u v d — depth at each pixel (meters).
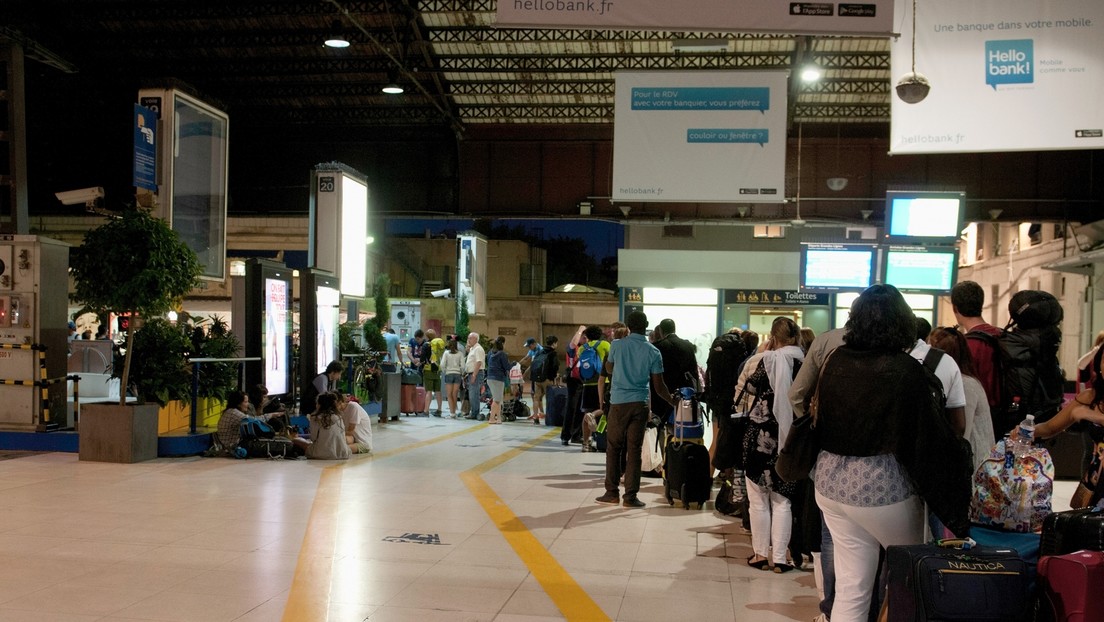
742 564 6.36
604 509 8.40
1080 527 3.73
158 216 13.26
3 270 11.36
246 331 12.87
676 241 27.11
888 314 3.70
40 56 13.64
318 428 11.40
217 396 12.55
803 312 23.50
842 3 8.44
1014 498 4.30
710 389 8.41
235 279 13.25
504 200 25.44
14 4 21.05
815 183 24.70
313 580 5.66
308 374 14.10
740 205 25.00
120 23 21.84
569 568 6.14
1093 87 11.16
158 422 11.28
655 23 8.51
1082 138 11.15
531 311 43.50
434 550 6.55
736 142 14.60
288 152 26.17
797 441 3.92
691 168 14.65
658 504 8.73
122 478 9.43
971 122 11.32
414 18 20.31
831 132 24.92
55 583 5.47
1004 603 3.46
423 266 46.56
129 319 10.69
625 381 8.59
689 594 5.56
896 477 3.61
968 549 3.61
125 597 5.21
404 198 25.88
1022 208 23.81
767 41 20.91
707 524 7.76
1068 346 25.22
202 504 8.09
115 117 26.66
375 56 23.14
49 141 26.92
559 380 19.81
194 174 14.54
